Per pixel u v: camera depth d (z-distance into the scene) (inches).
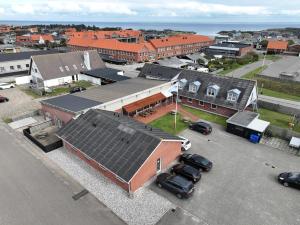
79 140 1149.7
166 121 1621.6
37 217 845.8
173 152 1137.4
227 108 1686.8
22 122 1578.5
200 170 1098.1
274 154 1242.0
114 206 891.4
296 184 974.4
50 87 2314.2
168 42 4421.8
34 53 3097.9
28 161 1155.3
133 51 3784.5
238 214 859.4
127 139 1052.5
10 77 2635.3
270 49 4884.4
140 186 977.5
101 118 1226.0
